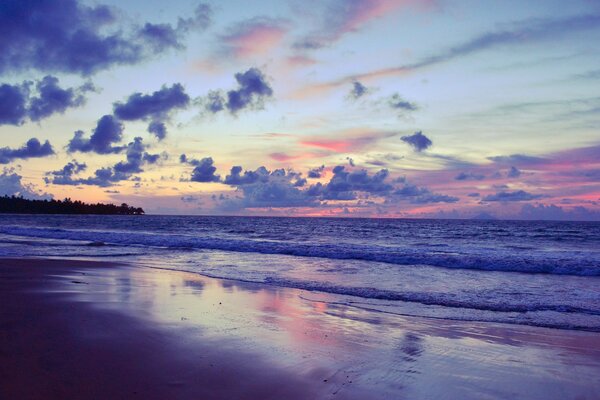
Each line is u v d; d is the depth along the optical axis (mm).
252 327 6750
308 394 4203
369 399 4172
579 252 25125
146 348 5406
